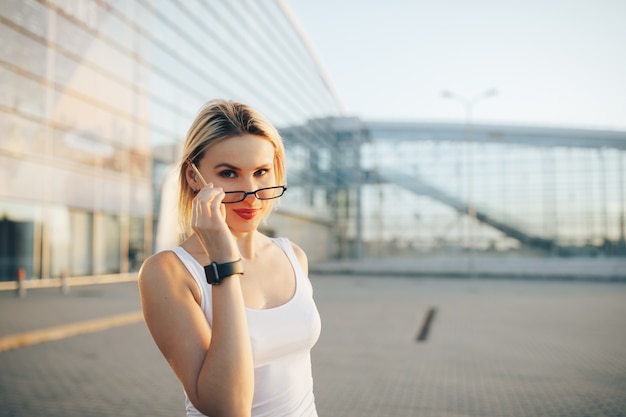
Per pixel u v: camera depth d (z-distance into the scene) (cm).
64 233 1955
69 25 1861
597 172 4188
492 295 1886
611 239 4131
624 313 1323
